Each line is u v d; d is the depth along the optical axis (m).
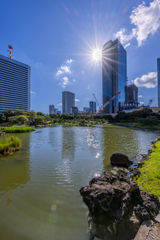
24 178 7.91
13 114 88.81
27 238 3.88
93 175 8.33
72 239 3.78
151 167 8.30
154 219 3.67
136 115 76.88
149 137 25.27
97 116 105.88
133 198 4.38
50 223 4.42
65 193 6.27
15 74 125.00
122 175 7.71
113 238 3.54
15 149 15.20
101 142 20.11
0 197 5.98
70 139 23.55
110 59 182.25
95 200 3.94
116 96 177.38
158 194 5.07
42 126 60.62
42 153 13.87
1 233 4.07
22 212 4.98
